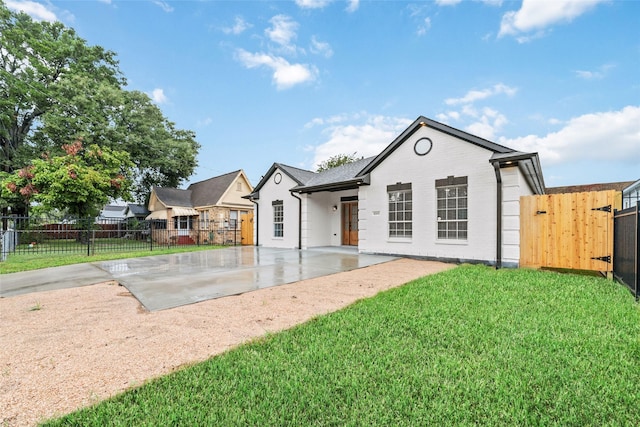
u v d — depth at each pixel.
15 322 4.01
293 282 6.48
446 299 4.82
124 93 21.30
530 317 3.96
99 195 16.56
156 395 2.32
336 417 2.07
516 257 7.98
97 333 3.61
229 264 9.11
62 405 2.21
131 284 6.29
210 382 2.50
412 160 10.27
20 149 19.38
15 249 14.11
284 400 2.26
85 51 21.16
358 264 8.90
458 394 2.31
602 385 2.40
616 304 4.49
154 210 24.09
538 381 2.46
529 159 7.68
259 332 3.63
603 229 6.93
